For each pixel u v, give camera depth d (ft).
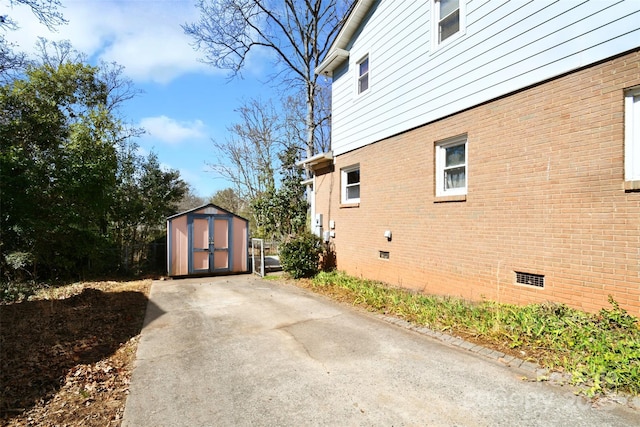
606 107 13.48
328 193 34.50
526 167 16.24
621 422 8.05
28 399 9.72
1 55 32.89
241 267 38.37
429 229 21.94
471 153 19.04
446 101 20.70
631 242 12.72
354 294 22.77
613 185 13.24
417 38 23.07
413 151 23.39
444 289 20.77
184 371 11.62
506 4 17.16
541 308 14.60
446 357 12.22
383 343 13.85
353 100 30.55
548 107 15.39
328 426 8.27
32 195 22.63
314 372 11.32
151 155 45.75
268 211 56.24
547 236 15.38
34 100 37.81
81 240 28.09
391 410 8.92
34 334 15.55
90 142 34.40
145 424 8.46
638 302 12.51
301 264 30.96
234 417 8.74
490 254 17.94
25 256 22.34
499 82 17.52
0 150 23.38
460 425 8.19
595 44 13.82
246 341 14.61
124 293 26.35
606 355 10.37
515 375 10.62
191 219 36.14
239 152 85.25
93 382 10.87
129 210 40.42
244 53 54.70
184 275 35.65
